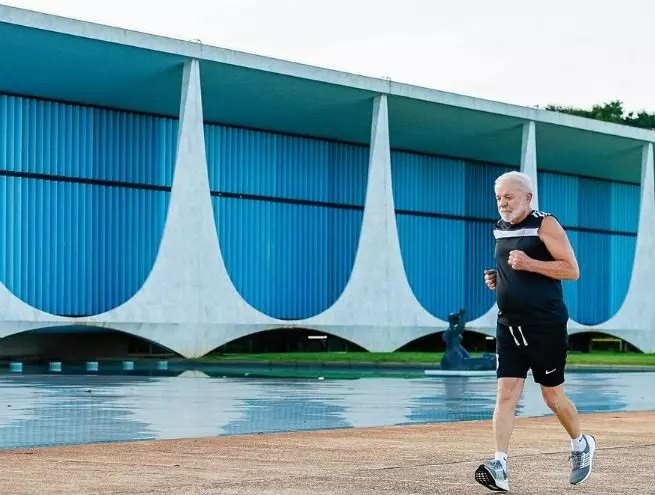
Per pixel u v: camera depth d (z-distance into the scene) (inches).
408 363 1307.8
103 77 1366.9
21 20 1218.6
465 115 1696.6
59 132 1424.7
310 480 279.9
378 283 1598.2
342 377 992.9
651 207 1971.0
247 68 1418.6
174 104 1486.2
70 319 1296.8
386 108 1581.0
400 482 277.1
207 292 1401.3
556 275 274.5
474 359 1072.8
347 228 1756.9
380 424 490.9
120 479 282.4
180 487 266.8
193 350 1390.3
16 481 278.5
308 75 1472.7
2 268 1357.0
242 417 529.0
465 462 322.7
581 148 1937.7
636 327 1972.2
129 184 1491.1
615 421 490.9
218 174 1600.6
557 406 281.7
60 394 707.4
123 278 1478.8
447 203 1904.5
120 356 1616.6
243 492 257.8
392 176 1827.0
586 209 2133.4
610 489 269.7
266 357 1454.2
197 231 1395.2
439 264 1886.1
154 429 463.8
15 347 1530.5
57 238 1413.6
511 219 280.5
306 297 1701.5
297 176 1692.9
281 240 1669.5
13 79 1339.8
